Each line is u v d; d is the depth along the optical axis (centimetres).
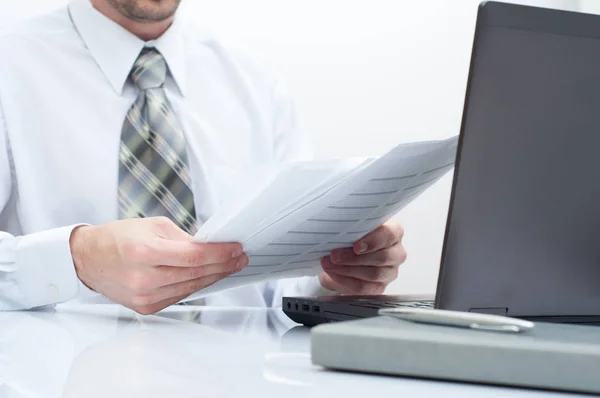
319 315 73
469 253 54
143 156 132
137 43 143
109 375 42
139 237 76
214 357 49
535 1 205
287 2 196
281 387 37
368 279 107
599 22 57
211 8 192
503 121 54
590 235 58
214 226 69
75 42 143
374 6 200
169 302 78
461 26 204
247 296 148
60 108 140
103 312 87
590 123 57
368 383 38
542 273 57
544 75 55
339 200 70
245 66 163
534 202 56
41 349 54
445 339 38
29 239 88
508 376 37
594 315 60
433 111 204
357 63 200
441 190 204
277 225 70
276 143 166
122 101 142
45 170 139
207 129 152
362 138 201
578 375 36
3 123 138
